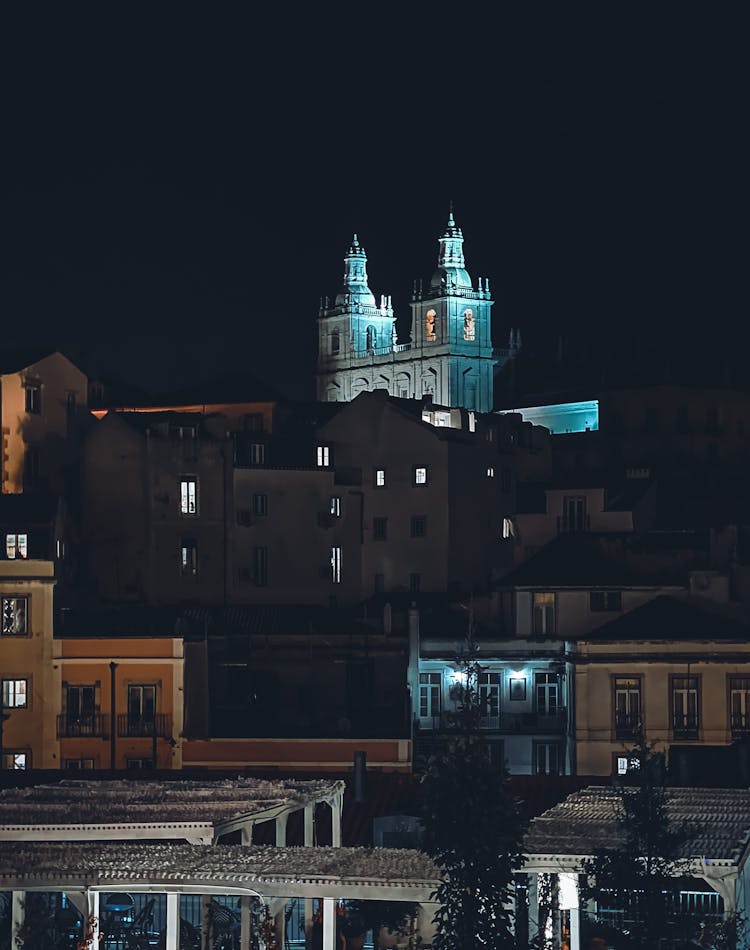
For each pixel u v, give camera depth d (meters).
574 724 116.69
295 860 50.16
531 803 80.81
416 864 50.03
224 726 120.94
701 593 124.81
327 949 50.81
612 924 54.22
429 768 49.81
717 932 50.34
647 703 115.00
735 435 180.50
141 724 116.12
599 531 146.75
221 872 48.62
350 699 130.00
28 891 53.38
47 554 120.75
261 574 147.50
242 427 164.62
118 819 54.31
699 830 53.00
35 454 147.38
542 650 125.25
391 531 152.25
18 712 116.81
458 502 151.88
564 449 176.25
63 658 117.31
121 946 61.62
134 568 143.12
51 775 87.75
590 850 50.94
